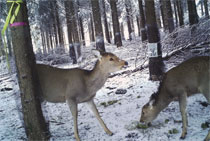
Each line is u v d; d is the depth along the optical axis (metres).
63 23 19.56
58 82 3.27
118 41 13.22
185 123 2.96
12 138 3.32
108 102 4.30
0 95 5.95
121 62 3.26
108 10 19.91
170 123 3.29
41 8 14.96
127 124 3.39
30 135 2.95
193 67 3.04
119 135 3.17
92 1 8.04
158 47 4.95
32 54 2.99
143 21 11.62
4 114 4.35
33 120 2.92
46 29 20.86
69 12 11.15
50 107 4.58
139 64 6.45
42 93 3.29
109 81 5.80
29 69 2.90
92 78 3.25
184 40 5.30
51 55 10.28
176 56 5.40
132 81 5.36
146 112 3.25
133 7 17.81
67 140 3.18
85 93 3.27
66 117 3.98
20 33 2.84
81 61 8.61
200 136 2.89
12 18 2.82
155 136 3.03
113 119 3.63
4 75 9.70
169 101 3.30
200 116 3.35
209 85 2.92
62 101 3.37
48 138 3.03
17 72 2.91
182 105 3.06
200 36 5.14
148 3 4.87
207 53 4.91
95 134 3.28
